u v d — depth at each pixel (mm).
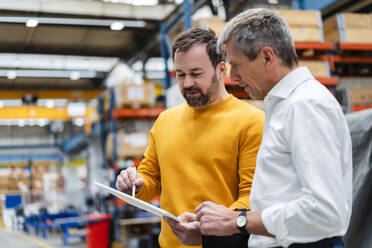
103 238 6832
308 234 1000
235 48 1154
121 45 13227
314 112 1024
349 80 4406
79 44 12875
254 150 1483
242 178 1487
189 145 1578
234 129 1530
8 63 14047
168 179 1602
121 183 1632
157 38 11930
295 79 1120
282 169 1094
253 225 1066
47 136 26000
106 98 7887
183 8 4816
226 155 1523
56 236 11516
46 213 11398
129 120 7668
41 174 22656
